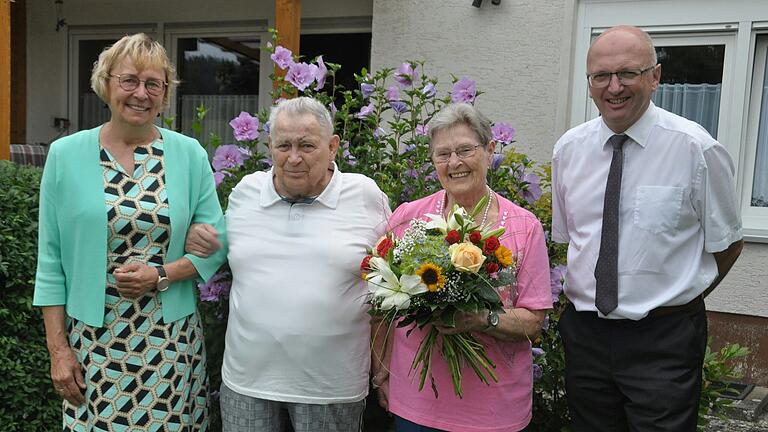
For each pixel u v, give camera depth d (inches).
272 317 91.2
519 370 89.4
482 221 91.5
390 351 98.9
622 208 92.5
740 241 94.7
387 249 83.9
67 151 91.1
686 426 90.0
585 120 205.6
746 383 189.0
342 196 95.6
